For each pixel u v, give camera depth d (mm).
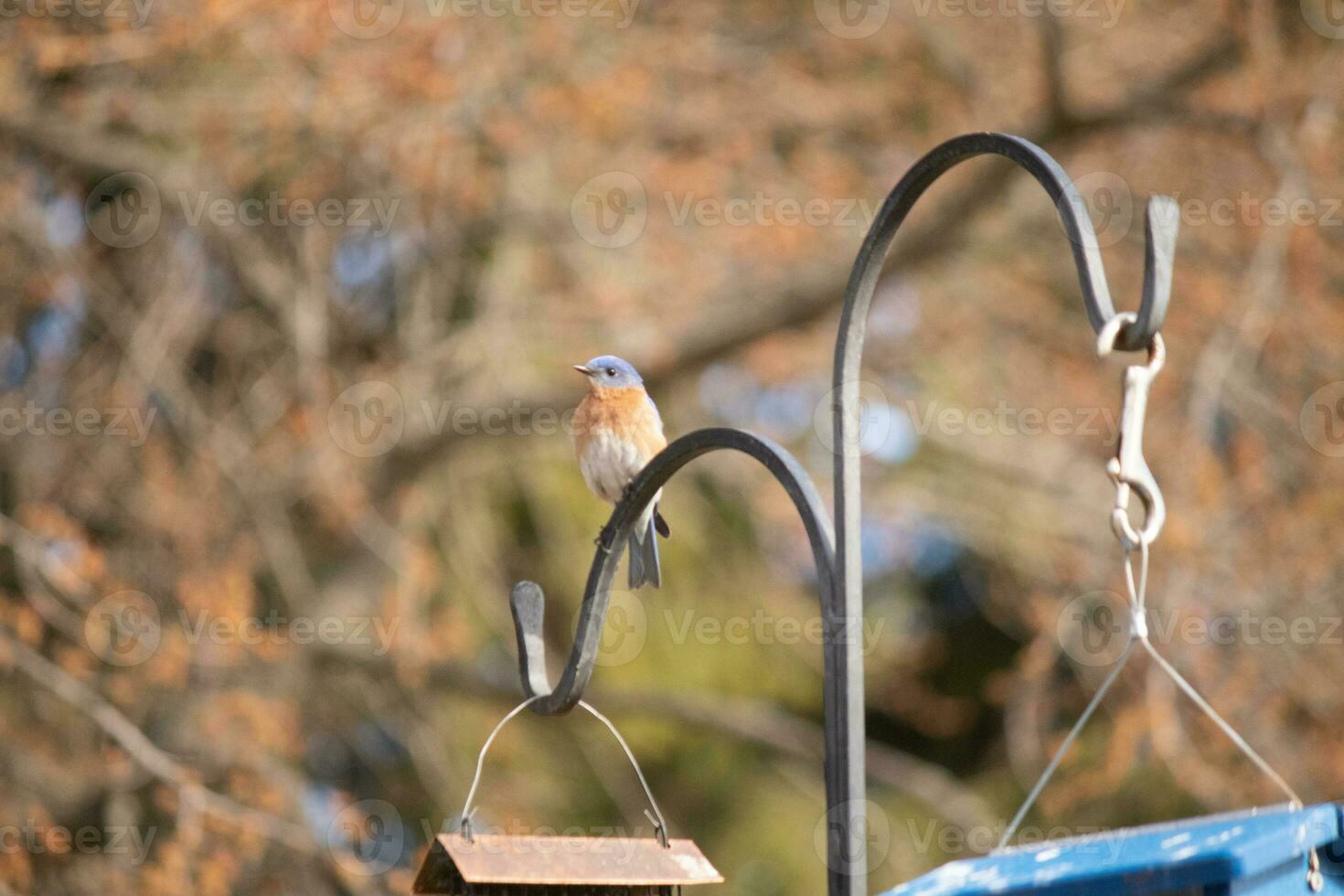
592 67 14898
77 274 14359
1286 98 14508
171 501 14273
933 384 17531
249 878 14547
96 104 13594
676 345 15711
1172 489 14469
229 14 11883
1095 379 17062
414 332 15742
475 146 14586
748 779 20469
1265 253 14391
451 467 17078
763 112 16266
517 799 17234
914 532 18297
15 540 12258
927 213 15891
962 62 16672
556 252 16562
